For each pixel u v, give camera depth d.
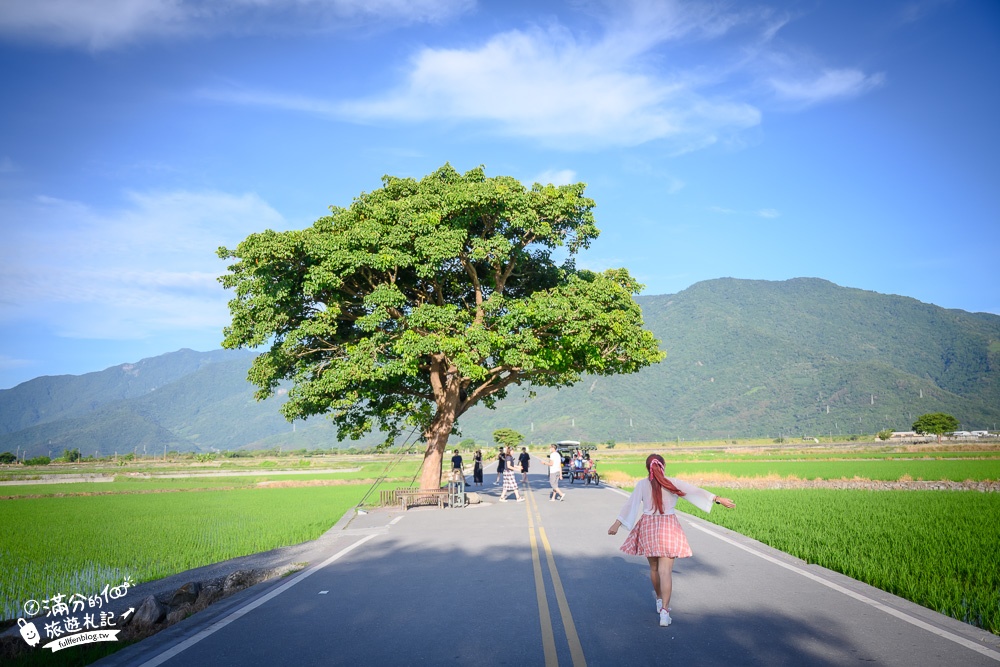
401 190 24.23
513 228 23.83
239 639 7.20
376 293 21.66
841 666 5.89
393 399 26.23
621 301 25.12
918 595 8.51
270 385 24.94
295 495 35.25
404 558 12.33
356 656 6.47
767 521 16.97
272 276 22.88
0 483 58.28
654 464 7.59
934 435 132.62
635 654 6.32
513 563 11.47
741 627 7.21
